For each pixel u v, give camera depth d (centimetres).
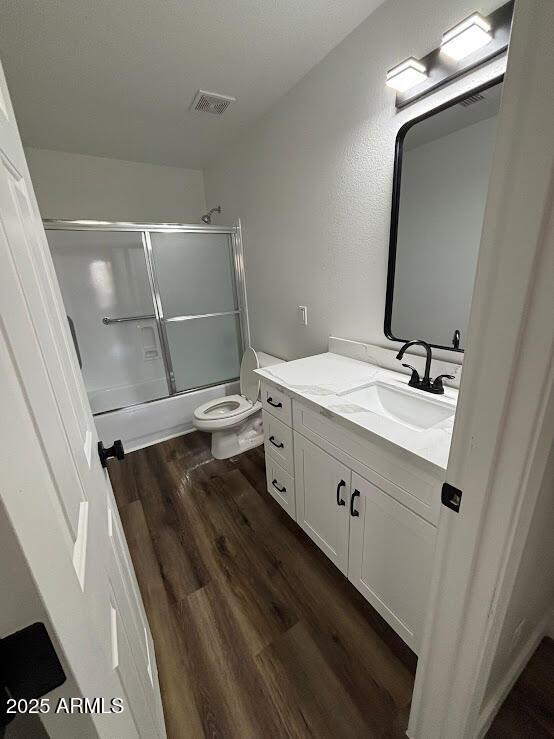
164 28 130
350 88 142
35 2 114
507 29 93
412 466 88
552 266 40
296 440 143
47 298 59
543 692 95
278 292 231
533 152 37
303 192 184
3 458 26
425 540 89
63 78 158
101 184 269
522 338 44
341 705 95
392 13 119
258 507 179
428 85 113
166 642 114
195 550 153
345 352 177
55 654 29
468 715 72
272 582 135
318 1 120
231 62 152
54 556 31
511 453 50
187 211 309
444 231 121
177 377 284
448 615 67
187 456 237
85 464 59
